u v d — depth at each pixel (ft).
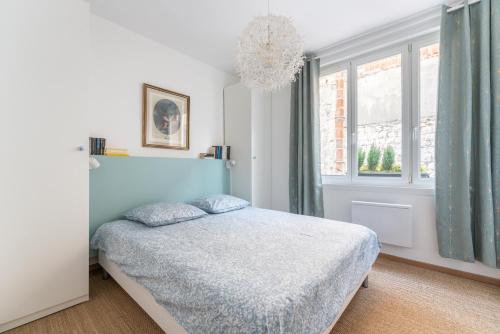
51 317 4.84
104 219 6.86
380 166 8.50
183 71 9.21
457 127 6.47
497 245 5.91
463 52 6.29
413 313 5.00
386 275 6.86
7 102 4.36
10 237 4.43
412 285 6.24
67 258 5.16
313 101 9.32
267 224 6.37
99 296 5.64
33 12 4.64
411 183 7.80
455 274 6.80
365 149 8.85
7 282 4.41
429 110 7.51
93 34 6.89
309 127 9.58
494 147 5.91
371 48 8.34
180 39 8.26
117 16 7.00
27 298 4.63
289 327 2.65
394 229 7.68
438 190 6.78
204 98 10.02
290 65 5.10
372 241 5.88
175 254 4.20
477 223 6.31
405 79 7.91
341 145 9.44
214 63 10.09
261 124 10.44
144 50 8.05
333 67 9.58
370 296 5.67
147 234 5.47
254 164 9.96
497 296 5.69
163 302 3.72
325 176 9.87
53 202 4.95
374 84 8.63
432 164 7.44
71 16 5.15
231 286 3.06
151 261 4.28
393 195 7.93
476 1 6.23
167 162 8.39
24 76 4.54
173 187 8.56
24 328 4.51
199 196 9.36
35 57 4.67
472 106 6.30
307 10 6.83
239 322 2.60
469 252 6.23
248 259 3.96
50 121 4.88
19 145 4.50
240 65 5.32
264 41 4.91
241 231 5.69
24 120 4.56
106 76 7.16
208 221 6.76
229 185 10.59
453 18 6.67
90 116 6.83
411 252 7.61
